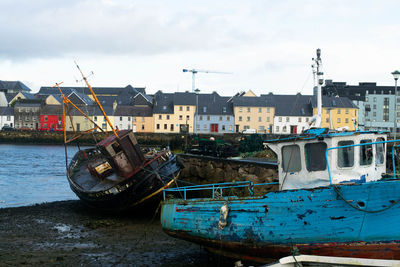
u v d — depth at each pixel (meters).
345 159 10.12
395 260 8.49
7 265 11.80
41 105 104.06
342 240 9.41
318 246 9.65
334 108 89.88
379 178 10.59
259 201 10.37
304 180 10.71
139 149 18.75
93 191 18.16
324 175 10.30
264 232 10.27
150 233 15.77
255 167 19.64
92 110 99.38
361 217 9.20
